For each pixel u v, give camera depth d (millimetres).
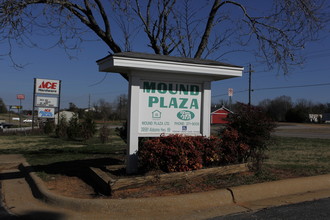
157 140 6242
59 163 9031
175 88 6859
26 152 12125
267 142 7613
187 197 5184
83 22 8953
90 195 5562
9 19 7988
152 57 6344
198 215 4875
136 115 6453
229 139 6961
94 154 11148
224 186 5953
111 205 4938
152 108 6652
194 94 7051
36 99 26031
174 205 5070
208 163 6883
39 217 4887
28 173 7746
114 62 5863
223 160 7000
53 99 26438
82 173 7453
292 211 5039
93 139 19109
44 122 29609
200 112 7109
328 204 5402
